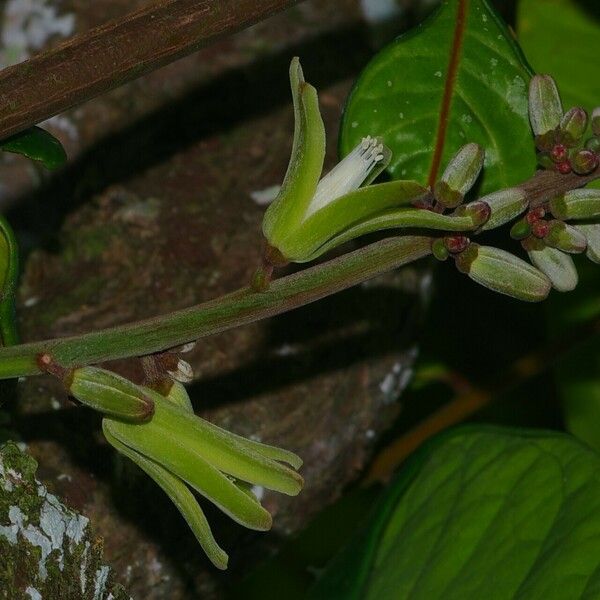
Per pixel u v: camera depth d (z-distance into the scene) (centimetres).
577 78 36
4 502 28
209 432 27
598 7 36
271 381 34
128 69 27
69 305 35
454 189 27
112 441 27
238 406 34
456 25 30
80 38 27
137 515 32
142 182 37
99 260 36
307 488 35
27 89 27
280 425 34
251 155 37
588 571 30
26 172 37
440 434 34
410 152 30
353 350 35
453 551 32
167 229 36
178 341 27
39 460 32
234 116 38
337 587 33
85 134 37
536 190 28
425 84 30
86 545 29
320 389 35
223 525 34
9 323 27
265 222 26
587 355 38
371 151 27
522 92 30
